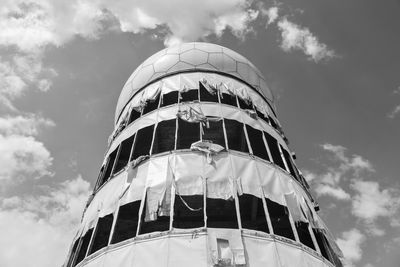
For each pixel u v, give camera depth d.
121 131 29.25
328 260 21.30
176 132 24.47
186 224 24.08
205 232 17.78
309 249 19.36
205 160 22.17
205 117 25.69
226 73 32.16
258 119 28.12
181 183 20.78
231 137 27.47
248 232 18.31
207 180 20.94
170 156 22.61
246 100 29.73
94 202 24.44
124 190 22.06
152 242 17.78
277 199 21.67
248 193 20.88
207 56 32.91
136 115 31.27
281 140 29.17
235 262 16.83
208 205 24.23
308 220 21.94
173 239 17.62
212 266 16.47
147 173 22.03
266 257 17.48
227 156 22.62
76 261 22.55
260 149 27.72
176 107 26.91
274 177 22.95
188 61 32.34
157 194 20.52
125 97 34.03
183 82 29.94
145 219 19.56
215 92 29.22
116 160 26.56
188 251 17.03
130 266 17.19
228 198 20.23
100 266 18.12
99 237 24.78
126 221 24.44
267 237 18.47
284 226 24.70
